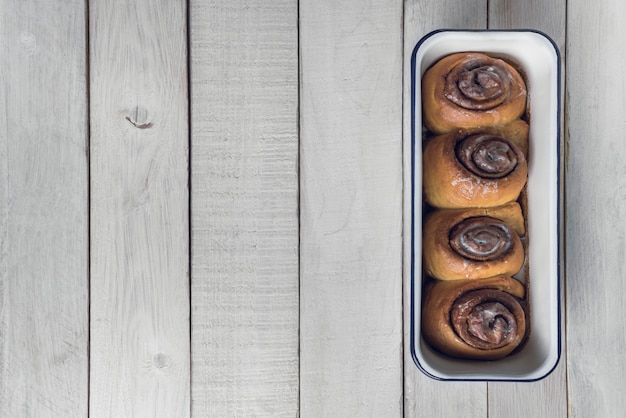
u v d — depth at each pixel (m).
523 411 1.02
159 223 1.02
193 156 1.02
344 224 1.02
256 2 1.02
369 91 1.02
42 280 1.01
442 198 0.93
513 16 1.02
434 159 0.93
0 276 1.01
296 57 1.02
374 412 1.02
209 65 1.02
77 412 1.01
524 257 0.94
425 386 1.02
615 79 1.02
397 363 1.02
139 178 1.02
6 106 1.01
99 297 1.01
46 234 1.01
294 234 1.02
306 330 1.02
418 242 0.93
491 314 0.91
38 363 1.01
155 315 1.02
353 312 1.02
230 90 1.02
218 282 1.02
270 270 1.02
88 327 1.01
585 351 1.02
